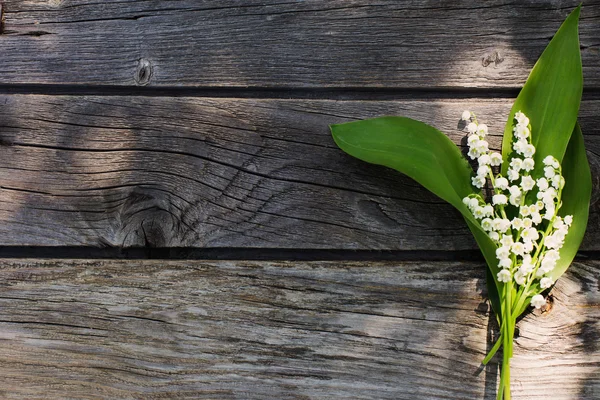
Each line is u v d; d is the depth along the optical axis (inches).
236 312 29.3
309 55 29.8
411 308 29.2
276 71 29.8
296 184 29.5
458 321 29.2
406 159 28.3
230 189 29.5
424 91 29.8
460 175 28.7
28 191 29.6
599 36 29.8
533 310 29.1
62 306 29.4
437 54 29.8
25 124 29.7
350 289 29.3
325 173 29.5
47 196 29.6
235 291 29.4
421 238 29.3
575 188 28.5
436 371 29.1
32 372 29.3
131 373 29.3
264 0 29.9
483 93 29.8
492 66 29.7
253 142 29.6
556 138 28.4
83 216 29.5
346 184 29.4
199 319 29.3
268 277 29.4
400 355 29.2
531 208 27.9
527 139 28.7
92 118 29.7
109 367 29.3
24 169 29.6
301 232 29.4
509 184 28.8
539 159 28.5
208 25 29.9
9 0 30.0
